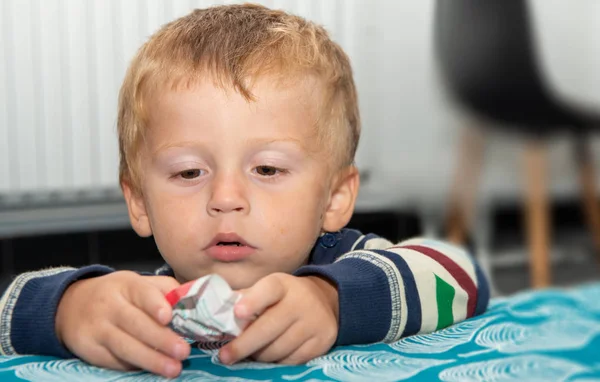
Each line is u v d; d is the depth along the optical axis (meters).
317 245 0.94
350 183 0.95
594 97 3.24
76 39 2.60
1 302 0.76
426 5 2.92
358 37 2.91
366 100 2.94
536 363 0.67
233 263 0.79
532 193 2.52
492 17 2.55
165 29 0.92
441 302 0.81
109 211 2.65
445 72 2.67
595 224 2.85
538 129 2.55
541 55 2.67
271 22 0.93
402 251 0.86
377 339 0.76
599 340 0.75
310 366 0.68
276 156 0.80
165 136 0.80
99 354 0.68
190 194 0.79
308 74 0.85
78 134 2.63
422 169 2.86
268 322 0.65
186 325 0.64
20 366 0.70
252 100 0.79
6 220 2.54
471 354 0.71
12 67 2.55
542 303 0.93
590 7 3.29
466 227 2.78
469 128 2.72
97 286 0.71
